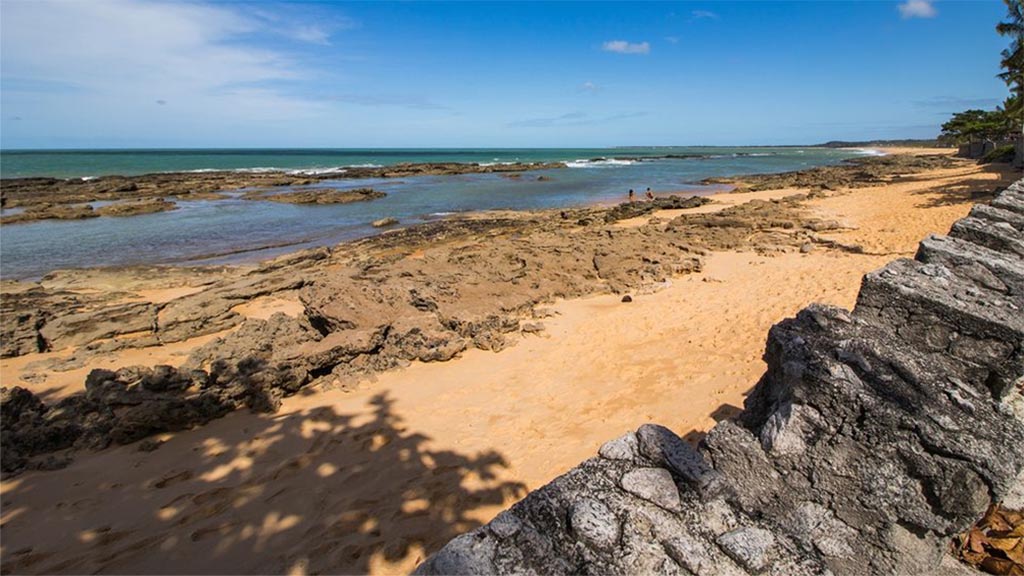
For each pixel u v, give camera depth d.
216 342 9.78
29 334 11.12
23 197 39.12
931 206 22.95
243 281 14.73
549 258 15.23
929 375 2.69
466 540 2.23
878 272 3.69
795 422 2.76
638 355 8.76
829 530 2.50
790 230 19.92
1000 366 3.07
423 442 6.59
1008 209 6.18
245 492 5.75
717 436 2.86
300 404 7.79
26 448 6.71
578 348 9.34
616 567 2.13
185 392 7.91
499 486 5.65
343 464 6.20
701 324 9.90
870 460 2.53
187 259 21.06
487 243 19.73
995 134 56.97
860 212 23.66
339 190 42.12
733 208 26.31
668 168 76.94
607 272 14.25
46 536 5.20
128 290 15.85
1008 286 3.78
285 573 4.57
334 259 19.41
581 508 2.32
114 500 5.73
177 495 5.73
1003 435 2.37
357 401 7.74
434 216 30.91
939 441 2.38
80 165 86.44
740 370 7.55
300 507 5.47
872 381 2.69
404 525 5.12
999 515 3.00
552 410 7.19
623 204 29.89
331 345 8.62
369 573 4.54
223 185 48.50
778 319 9.56
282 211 33.66
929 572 2.41
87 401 7.66
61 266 20.19
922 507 2.41
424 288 11.62
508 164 80.81
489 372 8.59
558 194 42.38
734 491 2.55
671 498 2.42
